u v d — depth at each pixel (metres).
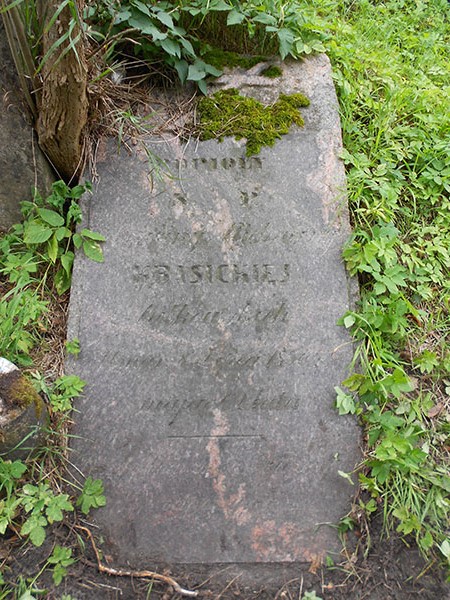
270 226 1.15
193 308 1.10
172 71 1.26
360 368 1.08
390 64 1.53
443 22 1.91
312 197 1.17
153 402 1.05
